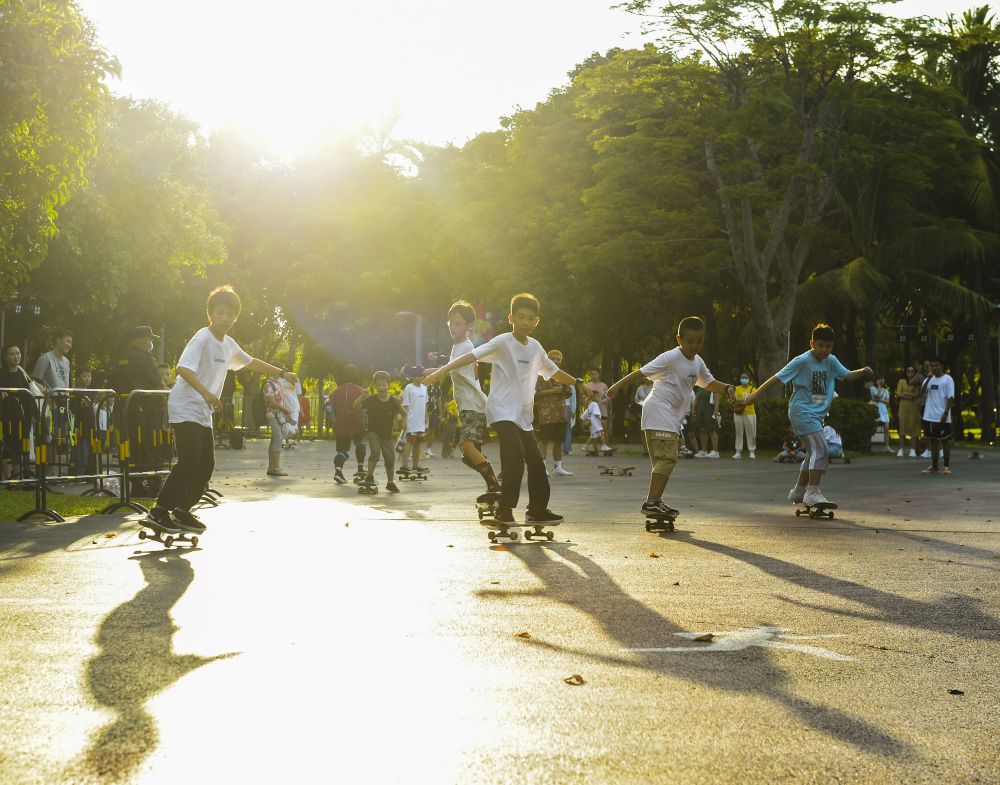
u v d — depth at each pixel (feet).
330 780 10.39
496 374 30.04
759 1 89.25
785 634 17.25
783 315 106.32
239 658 15.34
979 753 11.34
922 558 26.32
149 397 41.86
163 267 111.65
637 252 107.65
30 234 47.11
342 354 163.22
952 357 150.20
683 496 46.85
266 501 43.83
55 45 43.34
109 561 25.12
